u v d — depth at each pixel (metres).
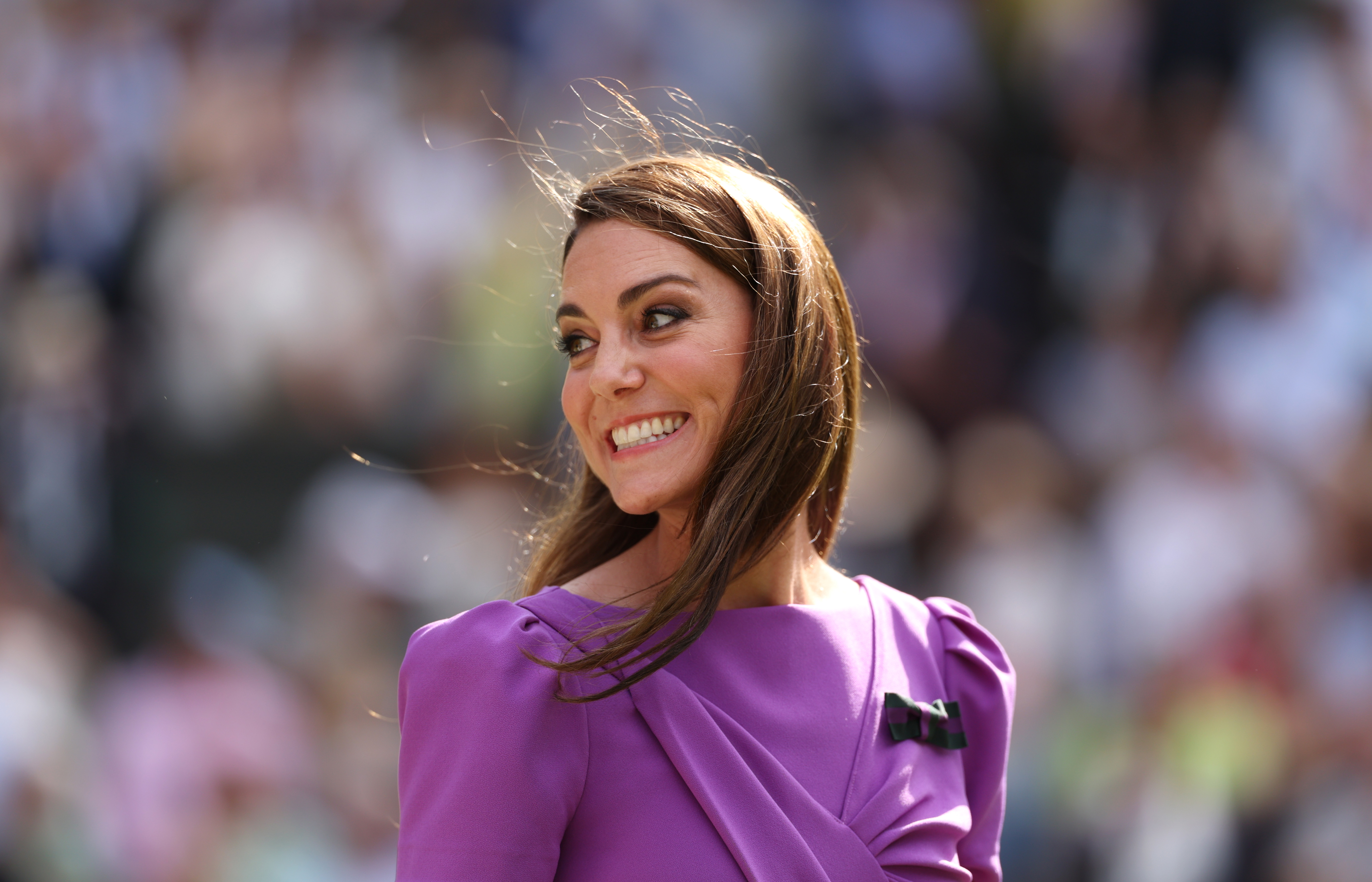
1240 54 27.42
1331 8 27.95
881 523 22.64
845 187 26.50
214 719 19.30
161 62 26.88
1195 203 26.02
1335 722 18.89
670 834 5.51
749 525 5.75
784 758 5.79
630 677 5.64
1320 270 25.84
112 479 23.33
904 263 25.80
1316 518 21.66
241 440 23.20
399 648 20.25
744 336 5.86
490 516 21.25
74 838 18.83
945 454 24.27
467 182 25.03
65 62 26.92
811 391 5.93
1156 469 22.89
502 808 5.43
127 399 23.86
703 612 5.66
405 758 5.74
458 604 20.69
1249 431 22.98
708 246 5.80
